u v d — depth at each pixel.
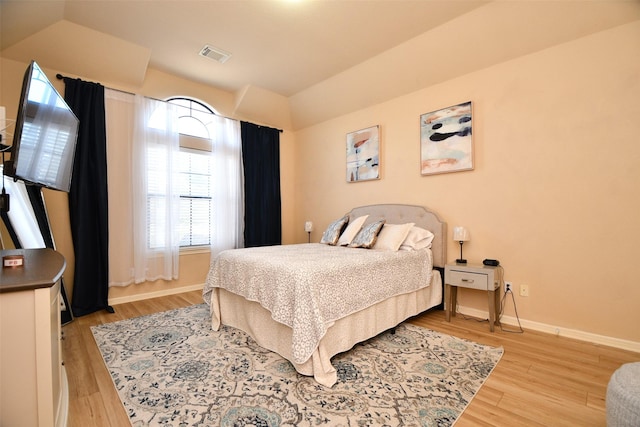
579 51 2.38
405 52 3.12
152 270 3.55
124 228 3.35
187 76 3.83
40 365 0.98
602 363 1.99
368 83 3.67
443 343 2.32
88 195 3.09
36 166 1.60
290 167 5.12
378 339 2.41
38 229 2.56
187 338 2.40
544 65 2.55
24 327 0.96
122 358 2.06
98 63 3.12
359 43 3.06
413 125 3.48
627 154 2.19
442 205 3.21
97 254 3.12
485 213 2.89
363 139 3.99
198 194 4.05
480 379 1.80
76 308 2.95
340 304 2.00
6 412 0.95
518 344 2.29
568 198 2.43
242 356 2.09
